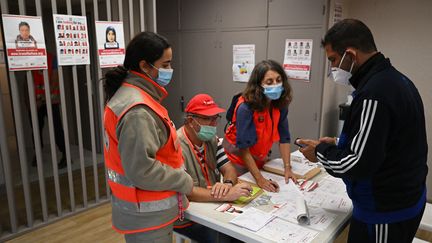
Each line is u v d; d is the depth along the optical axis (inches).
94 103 177.3
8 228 109.7
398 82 47.0
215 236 67.1
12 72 96.3
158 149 51.1
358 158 46.3
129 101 49.2
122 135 48.3
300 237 50.4
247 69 147.3
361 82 49.1
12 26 94.1
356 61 49.8
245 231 52.0
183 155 65.9
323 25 123.3
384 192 48.9
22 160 103.8
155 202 53.1
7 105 170.1
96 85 172.1
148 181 49.5
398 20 125.8
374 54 49.4
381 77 46.7
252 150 79.7
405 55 126.7
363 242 52.4
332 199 63.9
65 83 196.5
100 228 112.1
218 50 156.1
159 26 178.2
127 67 53.2
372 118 45.1
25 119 184.4
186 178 55.0
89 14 167.0
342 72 52.4
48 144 201.0
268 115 76.9
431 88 123.6
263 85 72.9
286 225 53.8
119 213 55.0
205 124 64.7
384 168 48.4
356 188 51.2
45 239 105.5
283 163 80.1
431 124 125.7
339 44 49.9
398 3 124.7
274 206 60.4
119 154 50.8
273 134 79.5
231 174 71.2
